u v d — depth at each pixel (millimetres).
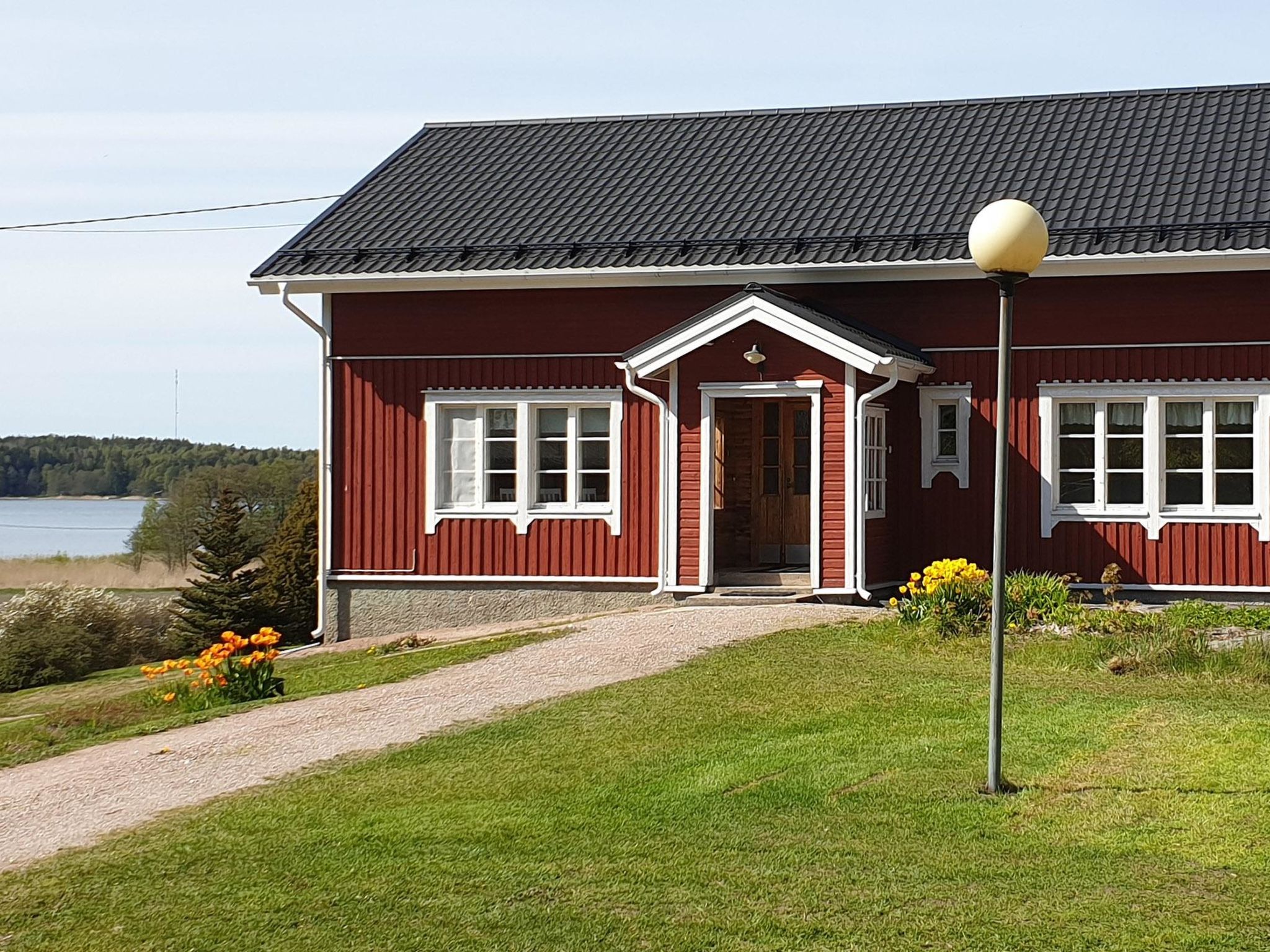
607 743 10320
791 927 6801
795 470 18250
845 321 17734
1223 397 16969
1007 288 8758
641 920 6992
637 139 22406
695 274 18250
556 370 19078
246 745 11266
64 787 10430
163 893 7766
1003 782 8828
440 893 7500
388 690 13094
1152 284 17156
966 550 17984
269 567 27359
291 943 6977
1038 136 20094
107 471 105125
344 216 20734
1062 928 6590
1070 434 17688
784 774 9305
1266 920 6570
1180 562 17203
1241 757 9031
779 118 22391
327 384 19844
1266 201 17016
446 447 19594
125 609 25953
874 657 12891
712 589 17578
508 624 18969
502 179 21500
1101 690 11375
